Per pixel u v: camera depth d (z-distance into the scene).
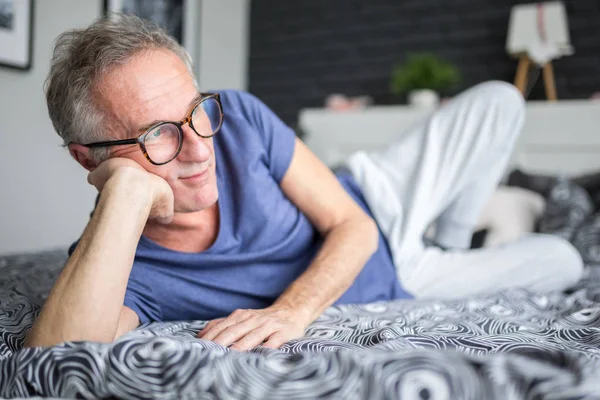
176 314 1.23
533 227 2.44
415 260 1.62
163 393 0.64
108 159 1.06
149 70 1.02
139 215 0.95
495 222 2.45
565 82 3.58
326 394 0.60
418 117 3.52
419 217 1.67
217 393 0.63
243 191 1.23
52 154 3.22
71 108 1.06
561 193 2.45
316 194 1.30
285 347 0.91
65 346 0.73
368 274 1.45
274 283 1.26
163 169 1.04
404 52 4.05
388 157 1.76
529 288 1.57
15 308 1.16
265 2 4.53
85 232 0.93
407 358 0.60
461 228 1.75
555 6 3.38
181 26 4.10
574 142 3.12
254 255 1.23
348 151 3.71
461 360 0.60
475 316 1.17
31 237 3.12
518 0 3.70
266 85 4.54
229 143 1.26
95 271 0.88
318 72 4.34
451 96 3.88
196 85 1.16
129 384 0.65
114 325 0.87
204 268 1.22
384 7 4.11
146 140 1.02
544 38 3.39
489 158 1.71
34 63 3.13
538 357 0.65
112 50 1.03
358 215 1.32
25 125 3.09
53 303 0.86
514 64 3.72
